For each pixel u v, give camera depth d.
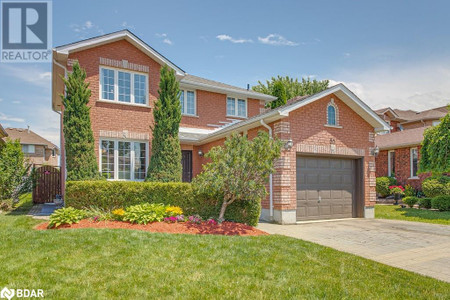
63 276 4.67
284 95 25.11
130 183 9.55
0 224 8.32
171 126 11.77
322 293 4.45
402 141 20.70
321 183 12.10
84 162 10.68
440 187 15.07
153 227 7.97
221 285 4.57
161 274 4.88
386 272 5.50
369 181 13.02
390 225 10.73
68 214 8.09
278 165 10.90
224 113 17.80
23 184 13.36
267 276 5.00
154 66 13.71
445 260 6.37
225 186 8.75
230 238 7.28
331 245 7.56
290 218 10.85
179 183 9.73
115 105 12.61
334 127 12.27
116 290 4.27
